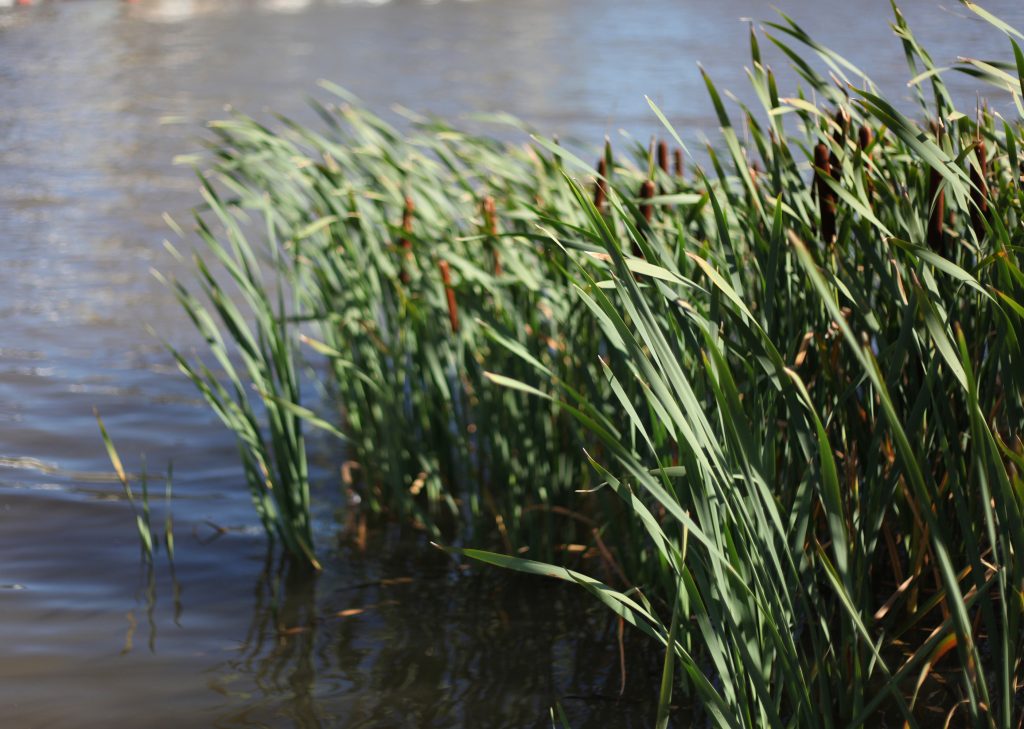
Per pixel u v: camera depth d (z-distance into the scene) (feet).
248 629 10.74
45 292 22.39
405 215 12.63
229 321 11.84
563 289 11.88
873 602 9.82
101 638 10.52
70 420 16.05
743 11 78.28
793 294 9.01
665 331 8.25
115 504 13.50
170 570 11.94
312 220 15.11
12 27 82.99
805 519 7.30
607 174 10.70
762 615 7.22
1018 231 7.80
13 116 45.11
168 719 9.20
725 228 8.03
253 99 48.01
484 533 12.92
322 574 11.96
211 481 14.23
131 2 100.48
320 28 81.97
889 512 9.45
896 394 8.62
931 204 8.46
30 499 13.53
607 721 9.06
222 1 104.27
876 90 8.86
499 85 49.49
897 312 8.54
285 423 12.10
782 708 8.54
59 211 29.30
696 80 46.96
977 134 8.68
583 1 98.99
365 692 9.61
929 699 8.72
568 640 10.44
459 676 9.84
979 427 5.85
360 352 13.35
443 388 12.56
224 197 30.01
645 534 10.59
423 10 96.27
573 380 12.07
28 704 9.39
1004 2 14.88
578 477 12.80
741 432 6.36
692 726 8.91
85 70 59.52
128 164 35.22
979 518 8.53
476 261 12.51
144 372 18.06
